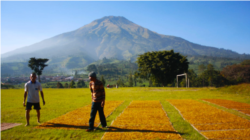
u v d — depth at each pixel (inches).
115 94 895.1
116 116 359.3
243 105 463.5
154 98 666.8
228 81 3095.5
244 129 263.1
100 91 281.0
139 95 803.4
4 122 327.6
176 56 1967.3
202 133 246.5
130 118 334.3
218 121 306.2
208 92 896.9
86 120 328.2
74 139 233.3
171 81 2091.5
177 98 658.2
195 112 380.2
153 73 2020.2
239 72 2910.9
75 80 7490.2
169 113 378.6
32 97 312.0
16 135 251.6
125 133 249.3
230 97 668.7
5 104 571.8
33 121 332.8
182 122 304.3
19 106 526.3
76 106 501.0
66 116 362.9
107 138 231.8
